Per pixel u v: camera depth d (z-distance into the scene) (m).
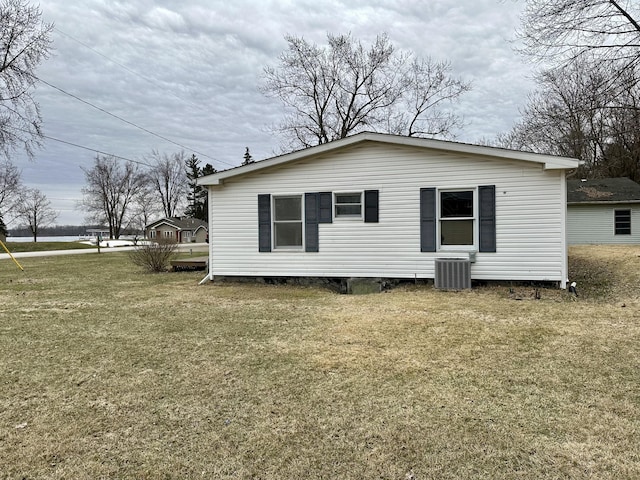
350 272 9.04
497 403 3.01
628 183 19.50
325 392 3.26
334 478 2.13
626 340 4.48
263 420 2.80
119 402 3.12
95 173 52.34
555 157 7.52
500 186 8.05
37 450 2.44
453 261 8.01
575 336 4.68
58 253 24.66
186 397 3.20
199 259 14.01
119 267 14.49
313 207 9.23
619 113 13.97
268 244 9.55
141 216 54.94
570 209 18.53
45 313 6.43
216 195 9.89
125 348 4.52
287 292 8.44
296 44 24.67
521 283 8.02
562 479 2.08
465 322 5.40
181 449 2.44
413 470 2.19
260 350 4.38
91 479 2.15
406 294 7.70
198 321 5.79
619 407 2.90
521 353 4.12
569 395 3.12
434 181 8.45
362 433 2.60
